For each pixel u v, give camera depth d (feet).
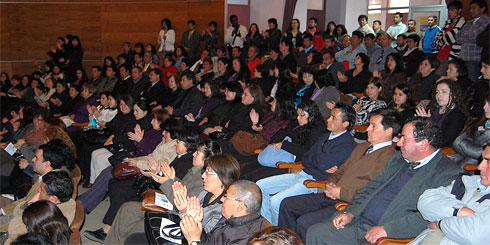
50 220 6.87
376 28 29.60
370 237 7.55
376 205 8.02
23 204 8.64
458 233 6.10
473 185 6.83
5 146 15.01
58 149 10.08
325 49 23.77
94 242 11.03
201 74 23.90
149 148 13.25
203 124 16.30
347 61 21.86
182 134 11.40
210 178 8.29
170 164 11.64
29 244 5.60
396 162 8.45
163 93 21.17
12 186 13.48
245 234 6.83
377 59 20.26
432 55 15.28
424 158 7.72
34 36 36.04
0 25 34.94
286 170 11.75
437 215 6.64
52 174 8.23
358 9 36.19
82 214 8.43
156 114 13.37
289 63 22.06
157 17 34.53
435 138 7.52
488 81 11.39
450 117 10.60
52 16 35.81
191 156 11.27
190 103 18.66
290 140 12.09
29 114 16.34
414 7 32.48
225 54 25.75
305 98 16.74
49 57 32.63
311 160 10.39
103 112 17.48
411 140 7.61
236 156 13.33
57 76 29.71
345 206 8.78
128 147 14.37
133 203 9.48
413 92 13.23
